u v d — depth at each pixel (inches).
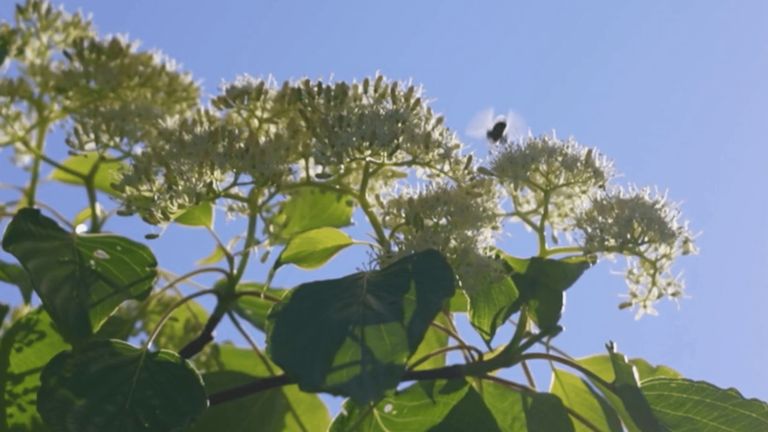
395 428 20.9
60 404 19.0
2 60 23.2
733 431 21.9
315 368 17.4
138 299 20.2
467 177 22.3
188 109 25.5
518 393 21.5
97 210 26.2
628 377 20.3
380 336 17.8
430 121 22.3
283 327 18.2
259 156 21.5
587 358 24.1
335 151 21.3
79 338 19.3
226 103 23.5
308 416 24.1
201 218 24.0
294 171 23.0
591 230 22.0
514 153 22.5
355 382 17.1
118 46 24.3
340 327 17.9
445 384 20.7
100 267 20.3
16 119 23.9
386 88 22.3
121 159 23.8
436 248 20.4
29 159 24.5
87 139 23.5
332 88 22.0
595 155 22.7
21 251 19.7
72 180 27.4
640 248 22.4
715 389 22.1
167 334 25.0
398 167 23.1
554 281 20.8
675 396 22.3
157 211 21.3
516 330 21.0
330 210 25.0
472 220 21.0
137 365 19.7
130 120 23.5
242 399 23.6
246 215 23.4
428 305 18.1
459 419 20.6
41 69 23.9
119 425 18.9
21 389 20.9
